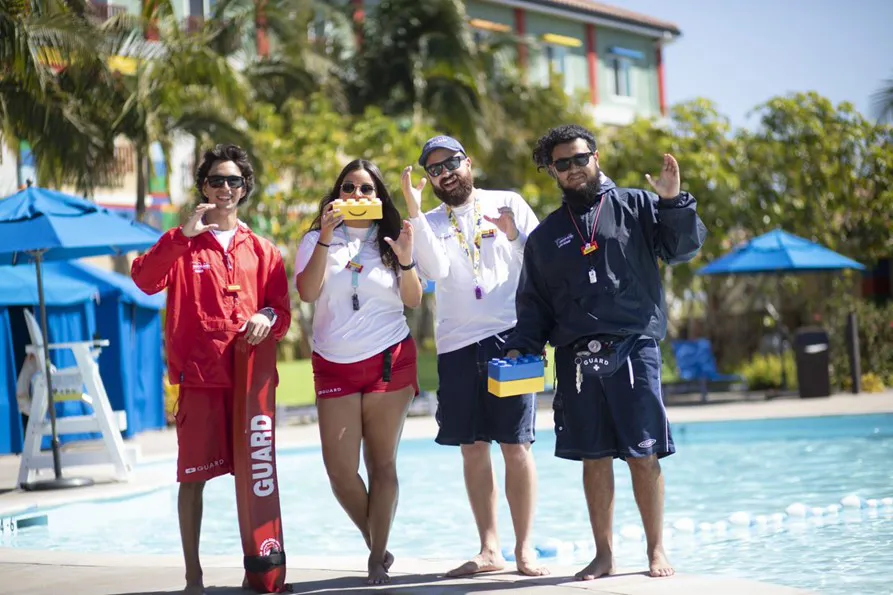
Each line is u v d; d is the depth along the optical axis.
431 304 22.56
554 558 6.05
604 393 4.70
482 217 5.28
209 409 4.74
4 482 10.73
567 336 4.75
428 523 8.01
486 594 4.36
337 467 4.99
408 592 4.49
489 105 24.48
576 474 10.77
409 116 23.52
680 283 22.31
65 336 14.59
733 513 7.54
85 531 8.15
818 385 16.80
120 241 9.52
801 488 8.77
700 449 12.30
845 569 5.18
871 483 8.84
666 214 4.58
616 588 4.34
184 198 20.81
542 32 30.98
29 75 13.13
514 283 5.25
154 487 9.69
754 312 22.94
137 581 4.96
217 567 5.32
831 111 22.86
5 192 18.22
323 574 5.07
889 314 18.98
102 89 15.58
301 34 22.22
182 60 17.02
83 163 15.11
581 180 4.71
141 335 16.30
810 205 22.50
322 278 4.94
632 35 33.62
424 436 13.52
